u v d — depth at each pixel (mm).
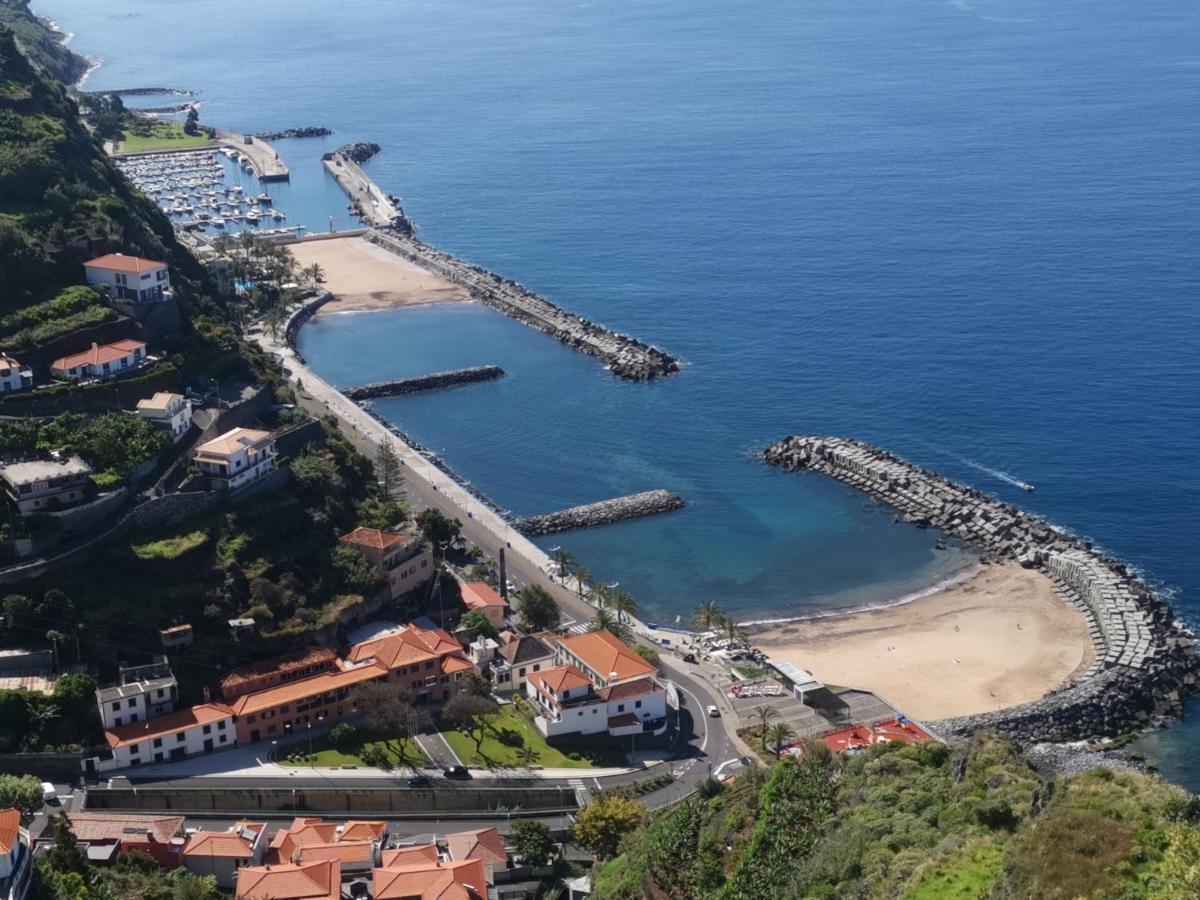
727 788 189875
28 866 149125
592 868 173875
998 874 136625
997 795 153375
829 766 183500
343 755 198250
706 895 155000
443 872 161750
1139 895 123812
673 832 169125
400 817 186875
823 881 148625
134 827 168625
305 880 158625
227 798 184375
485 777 195250
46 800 179750
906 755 177000
